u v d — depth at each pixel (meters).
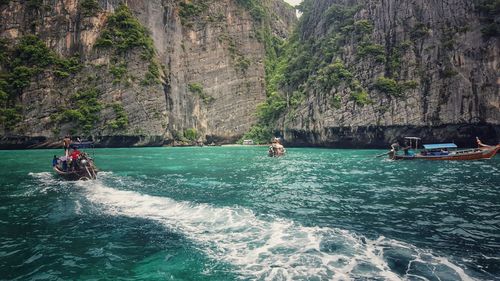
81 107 52.53
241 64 76.88
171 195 13.44
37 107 50.94
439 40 43.03
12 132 48.44
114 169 23.08
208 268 6.39
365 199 12.48
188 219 9.71
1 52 52.00
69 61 54.91
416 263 6.42
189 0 73.69
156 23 66.44
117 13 59.44
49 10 56.34
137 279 6.00
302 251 7.09
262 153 40.81
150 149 50.75
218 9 76.81
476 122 39.28
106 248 7.49
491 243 7.59
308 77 57.19
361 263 6.43
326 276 5.89
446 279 5.73
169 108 64.31
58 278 6.05
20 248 7.52
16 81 50.09
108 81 55.59
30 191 14.47
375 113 44.59
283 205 11.53
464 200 12.13
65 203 11.98
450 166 22.97
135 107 56.69
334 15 56.91
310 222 9.32
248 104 75.69
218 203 11.86
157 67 61.62
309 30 67.12
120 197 12.96
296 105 56.00
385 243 7.55
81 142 21.41
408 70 44.06
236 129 72.75
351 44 50.09
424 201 12.04
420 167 22.61
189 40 71.44
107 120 53.88
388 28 47.38
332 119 47.97
